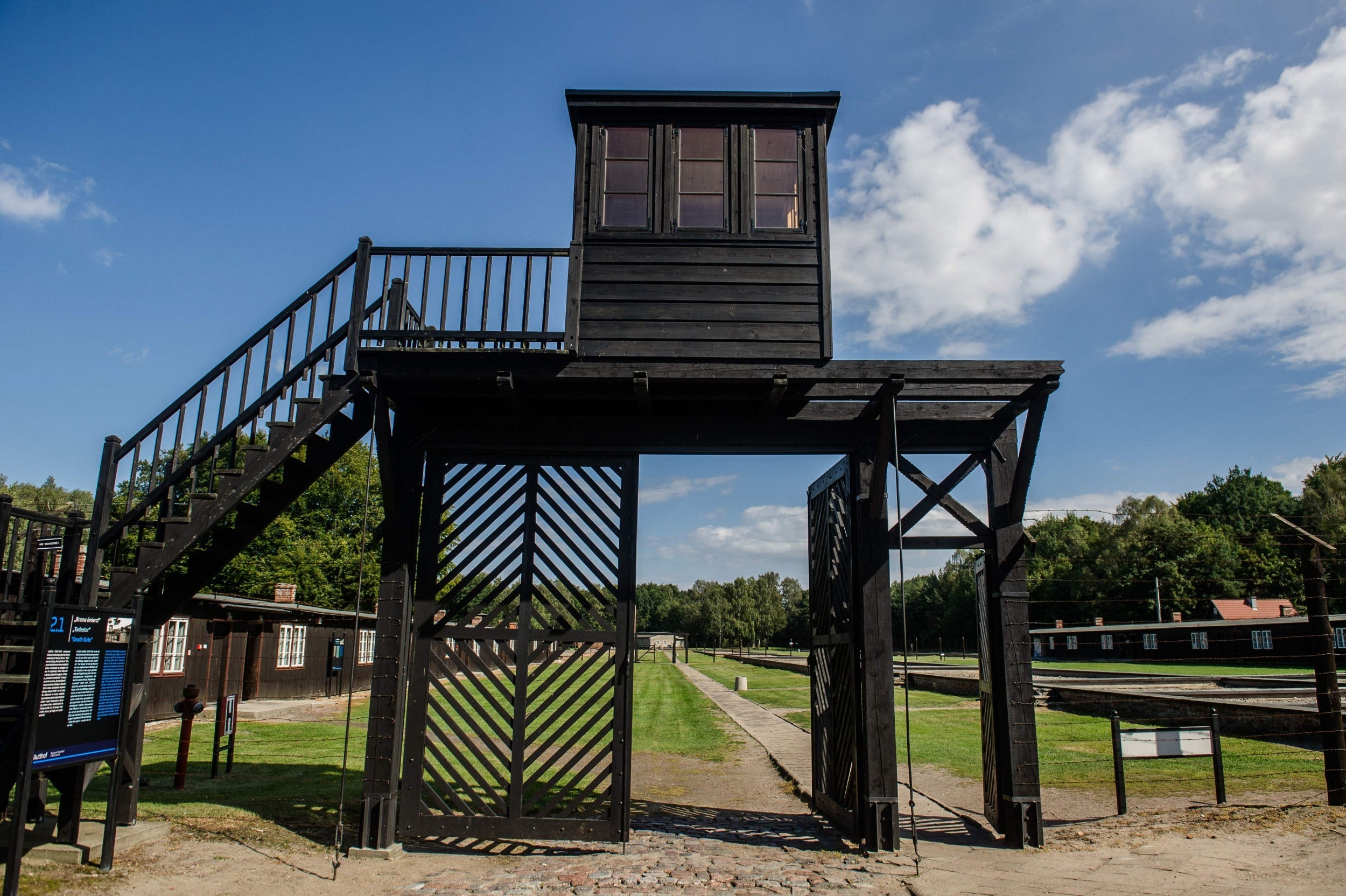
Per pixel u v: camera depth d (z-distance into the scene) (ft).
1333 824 22.88
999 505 23.59
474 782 31.91
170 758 36.47
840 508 25.64
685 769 36.17
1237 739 41.24
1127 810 25.86
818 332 22.47
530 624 22.85
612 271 22.86
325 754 37.96
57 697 17.06
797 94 23.86
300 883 18.24
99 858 19.07
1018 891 17.72
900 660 156.35
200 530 20.88
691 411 24.82
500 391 21.99
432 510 23.57
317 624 77.82
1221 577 170.91
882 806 21.68
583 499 23.65
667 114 24.08
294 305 22.53
